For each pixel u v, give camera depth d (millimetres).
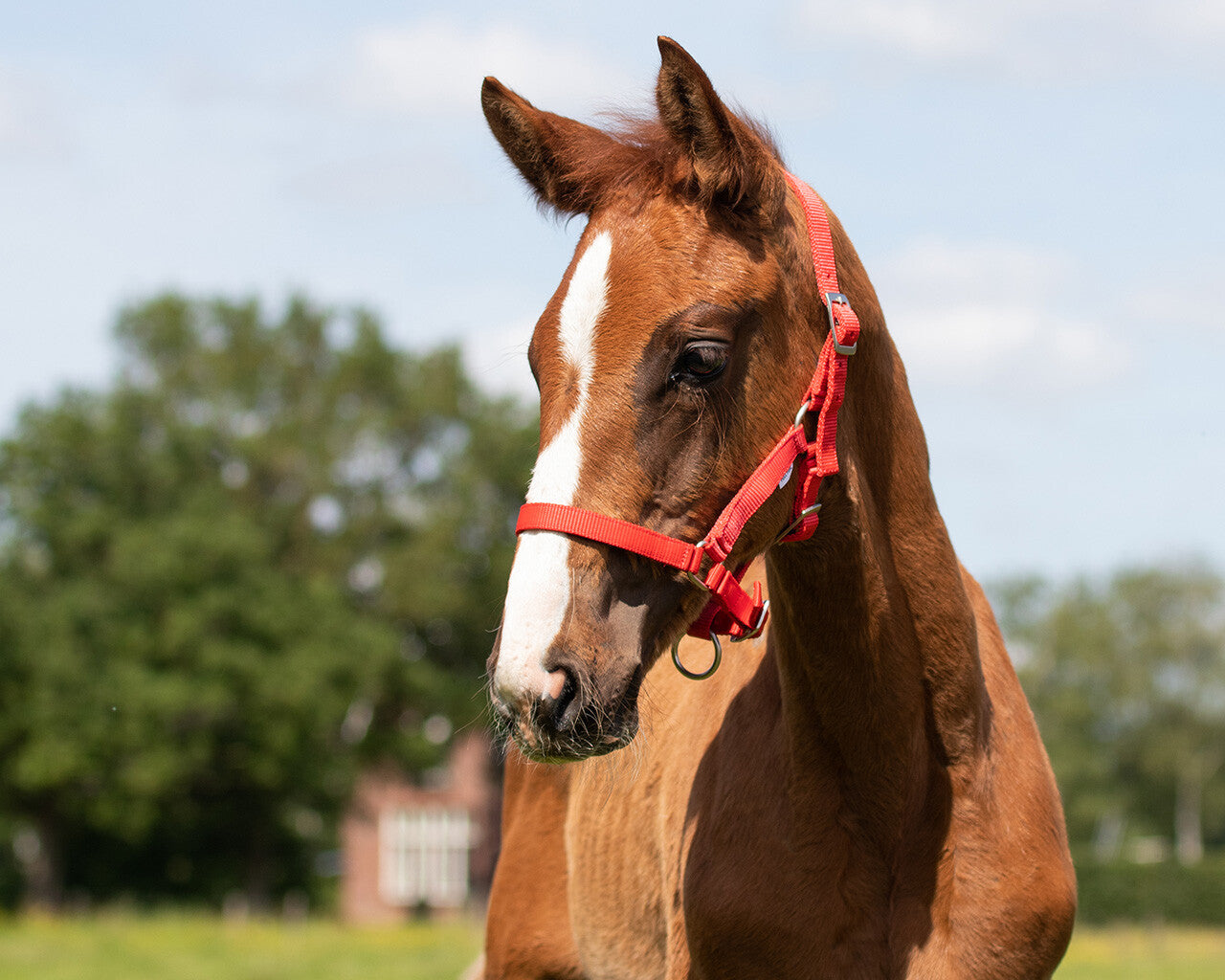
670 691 3783
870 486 2975
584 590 2471
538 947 4391
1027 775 3078
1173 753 62500
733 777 3139
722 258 2617
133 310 44375
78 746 33188
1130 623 65312
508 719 2402
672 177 2674
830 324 2820
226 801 37000
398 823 47219
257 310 45844
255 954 16516
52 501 38812
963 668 2986
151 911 35781
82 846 36906
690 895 3082
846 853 2938
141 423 43062
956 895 2922
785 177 2955
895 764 2926
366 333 44875
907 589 2963
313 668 35469
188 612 34812
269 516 42344
